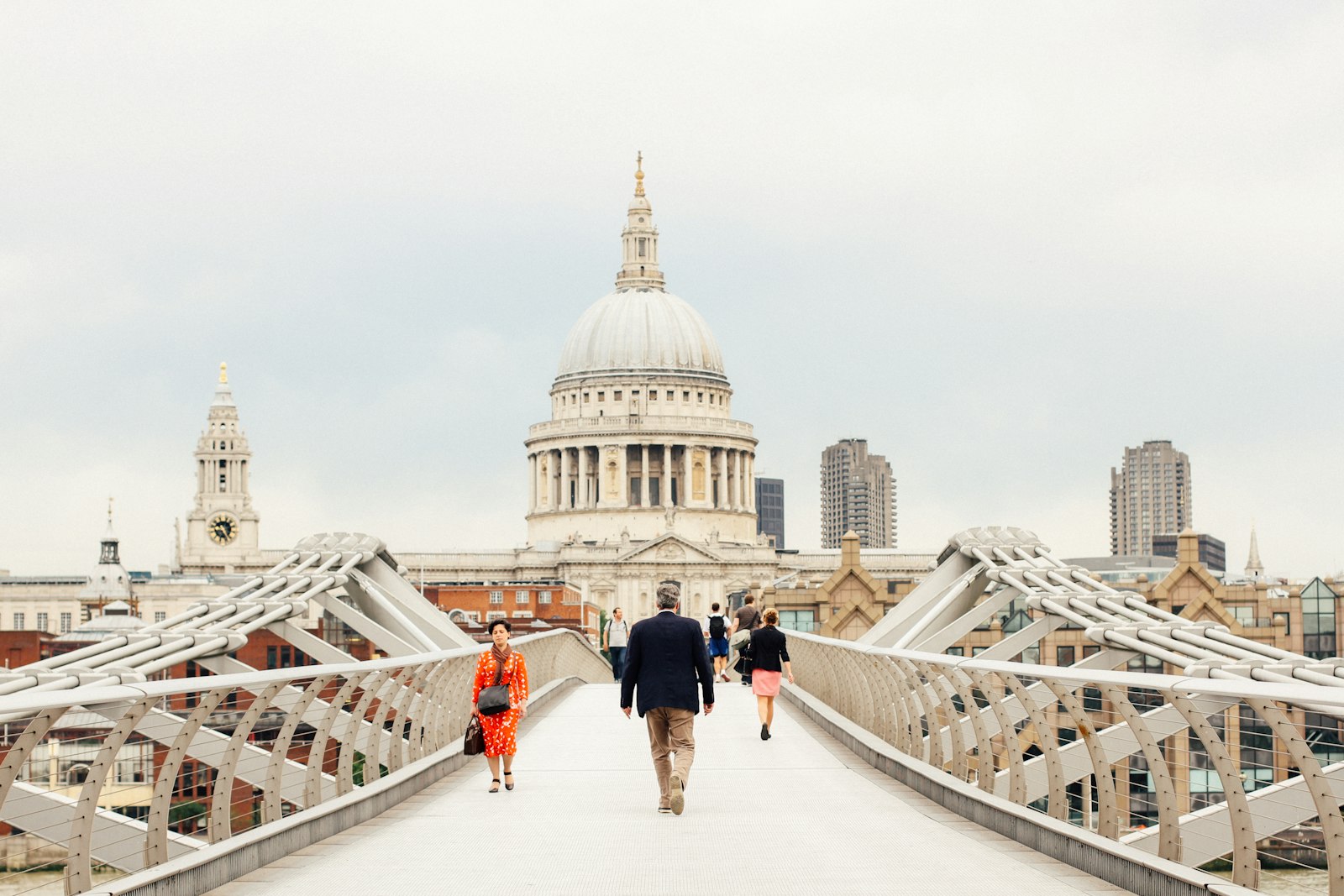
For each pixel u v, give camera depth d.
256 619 36.16
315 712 37.59
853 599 104.38
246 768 30.42
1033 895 16.38
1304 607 101.19
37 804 25.31
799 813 22.66
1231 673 21.36
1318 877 26.80
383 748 42.84
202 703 17.31
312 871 18.05
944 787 23.19
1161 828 16.70
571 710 44.66
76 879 15.30
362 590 40.47
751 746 33.19
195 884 16.39
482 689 25.14
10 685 22.52
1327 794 13.75
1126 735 25.84
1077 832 18.22
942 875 17.58
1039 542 42.47
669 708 22.66
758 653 33.88
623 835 20.61
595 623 187.12
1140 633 32.38
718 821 21.81
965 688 23.03
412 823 21.84
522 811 22.97
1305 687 13.45
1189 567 97.25
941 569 43.34
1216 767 15.23
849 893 16.52
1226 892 14.23
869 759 29.28
